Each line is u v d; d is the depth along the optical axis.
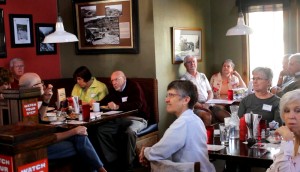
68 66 5.72
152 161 2.16
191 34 5.66
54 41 4.21
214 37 6.23
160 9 5.00
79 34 5.50
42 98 3.62
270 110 3.11
